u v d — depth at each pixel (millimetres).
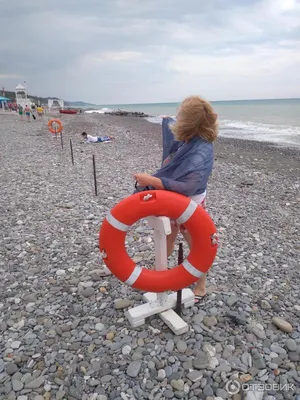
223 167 11320
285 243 4828
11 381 2445
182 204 2621
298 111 66000
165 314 3016
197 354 2656
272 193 7867
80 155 12930
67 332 2945
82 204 6523
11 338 2881
